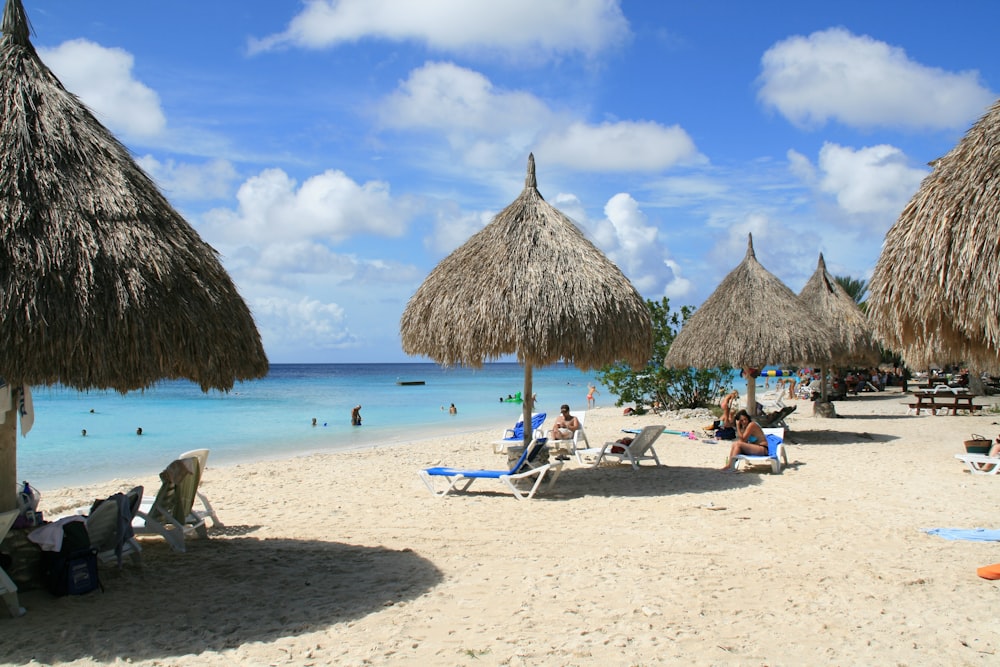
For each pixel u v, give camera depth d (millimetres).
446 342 8594
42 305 3953
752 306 13664
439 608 4645
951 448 12672
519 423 13844
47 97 4773
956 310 4551
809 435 14906
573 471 10688
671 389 21453
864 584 4992
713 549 6070
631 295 8930
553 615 4484
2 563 4797
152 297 4320
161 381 4625
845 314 18906
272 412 30031
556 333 8203
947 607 4484
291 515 7836
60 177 4426
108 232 4375
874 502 7957
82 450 17141
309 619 4449
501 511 7855
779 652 3852
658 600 4734
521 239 8844
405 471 11227
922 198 4934
